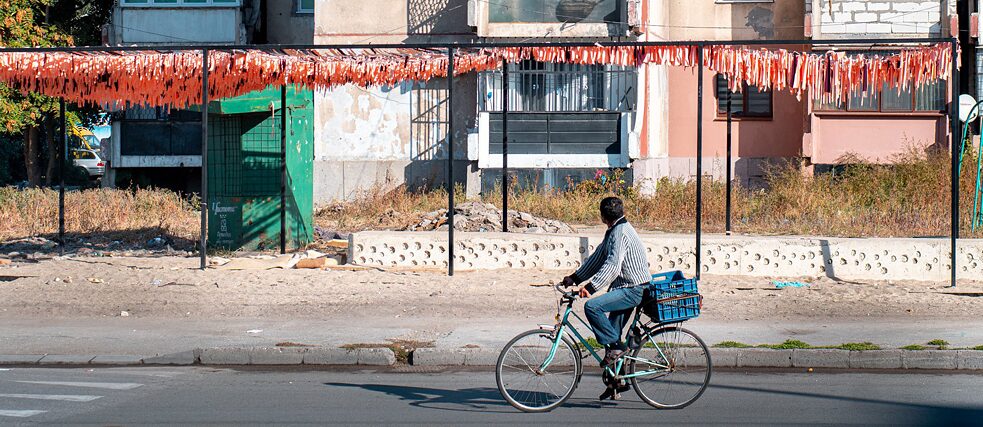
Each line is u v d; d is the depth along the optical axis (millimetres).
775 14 29172
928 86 27141
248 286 13812
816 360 9945
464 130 28234
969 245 14273
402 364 10250
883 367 9914
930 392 8750
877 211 21172
